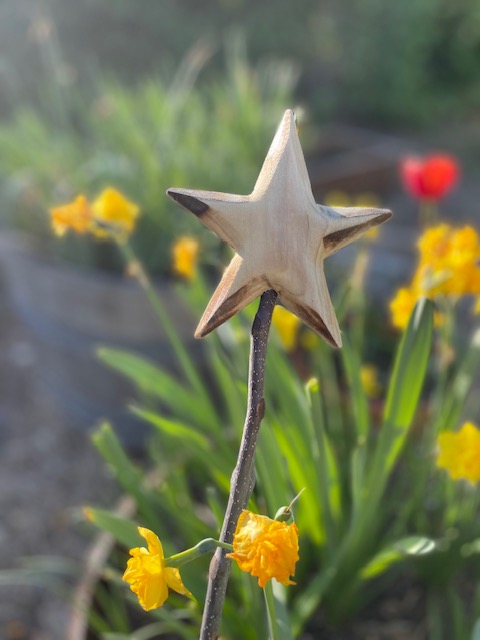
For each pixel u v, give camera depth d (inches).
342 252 50.4
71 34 108.0
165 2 117.1
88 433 51.2
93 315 44.5
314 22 134.6
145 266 46.9
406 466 30.2
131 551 14.2
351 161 90.8
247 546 12.6
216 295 12.4
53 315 46.3
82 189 47.0
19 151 52.3
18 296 48.6
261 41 128.0
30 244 46.6
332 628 27.1
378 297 53.5
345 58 137.3
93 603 25.4
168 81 81.4
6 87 80.8
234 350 28.0
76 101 65.0
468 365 27.0
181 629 22.6
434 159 30.9
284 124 12.4
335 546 25.0
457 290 23.8
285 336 27.7
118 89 60.2
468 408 35.6
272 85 69.8
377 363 50.3
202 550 13.8
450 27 148.6
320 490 23.7
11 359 63.7
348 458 30.5
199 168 49.2
